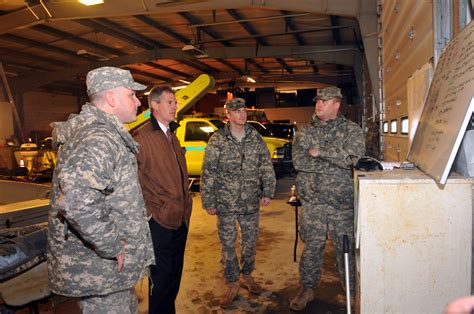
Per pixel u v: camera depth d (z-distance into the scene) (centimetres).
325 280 381
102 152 175
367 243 170
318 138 304
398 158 381
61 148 190
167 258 270
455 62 175
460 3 206
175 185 271
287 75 2211
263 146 349
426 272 167
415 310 168
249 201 336
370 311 172
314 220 306
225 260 334
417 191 165
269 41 1464
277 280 384
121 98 202
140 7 895
